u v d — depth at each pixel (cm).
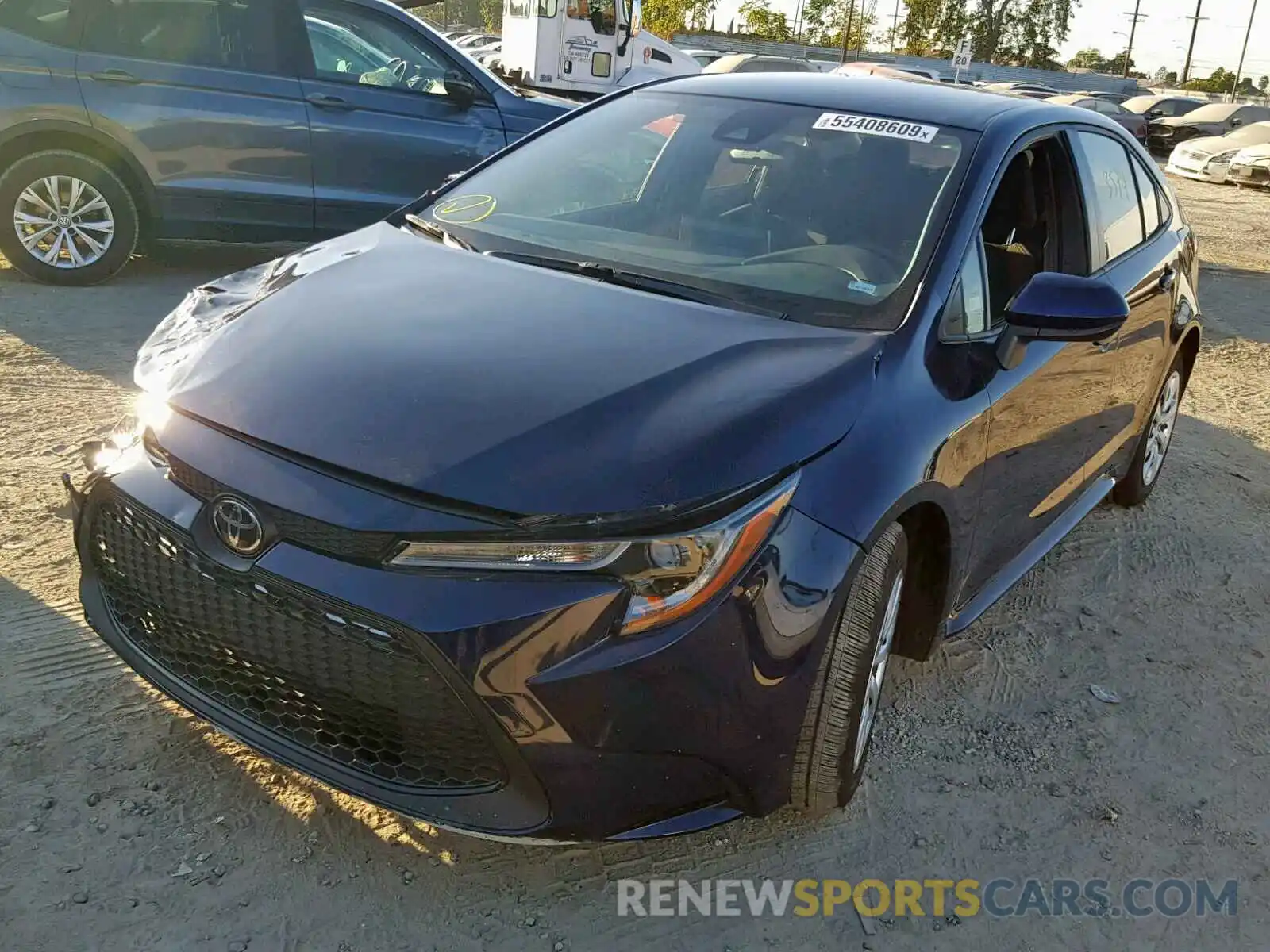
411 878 240
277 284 287
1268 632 402
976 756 309
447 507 205
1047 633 383
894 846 270
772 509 218
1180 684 361
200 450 224
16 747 261
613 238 320
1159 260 431
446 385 228
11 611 313
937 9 6869
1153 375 439
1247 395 705
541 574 203
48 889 225
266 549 213
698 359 245
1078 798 296
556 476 208
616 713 205
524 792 211
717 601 210
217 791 256
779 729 225
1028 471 330
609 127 371
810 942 238
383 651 206
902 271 289
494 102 732
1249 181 2106
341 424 219
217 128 664
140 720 275
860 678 242
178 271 747
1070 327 281
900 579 263
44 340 557
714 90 373
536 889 242
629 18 1736
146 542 232
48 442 431
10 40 626
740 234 313
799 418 232
